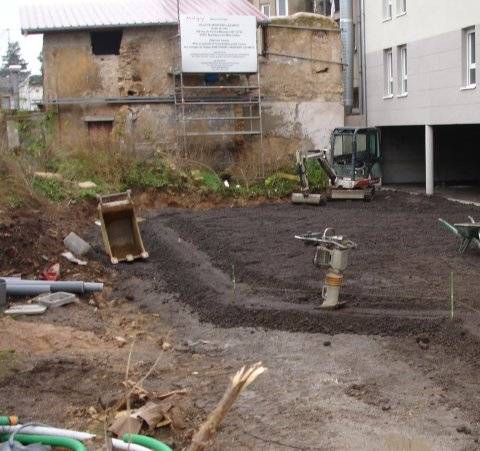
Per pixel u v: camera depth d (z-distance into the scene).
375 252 15.14
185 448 6.83
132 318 12.08
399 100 28.08
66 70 27.75
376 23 29.77
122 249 16.72
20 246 15.05
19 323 10.87
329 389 8.34
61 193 20.98
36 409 7.68
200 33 26.81
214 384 8.52
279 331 10.74
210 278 13.81
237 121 28.31
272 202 25.44
